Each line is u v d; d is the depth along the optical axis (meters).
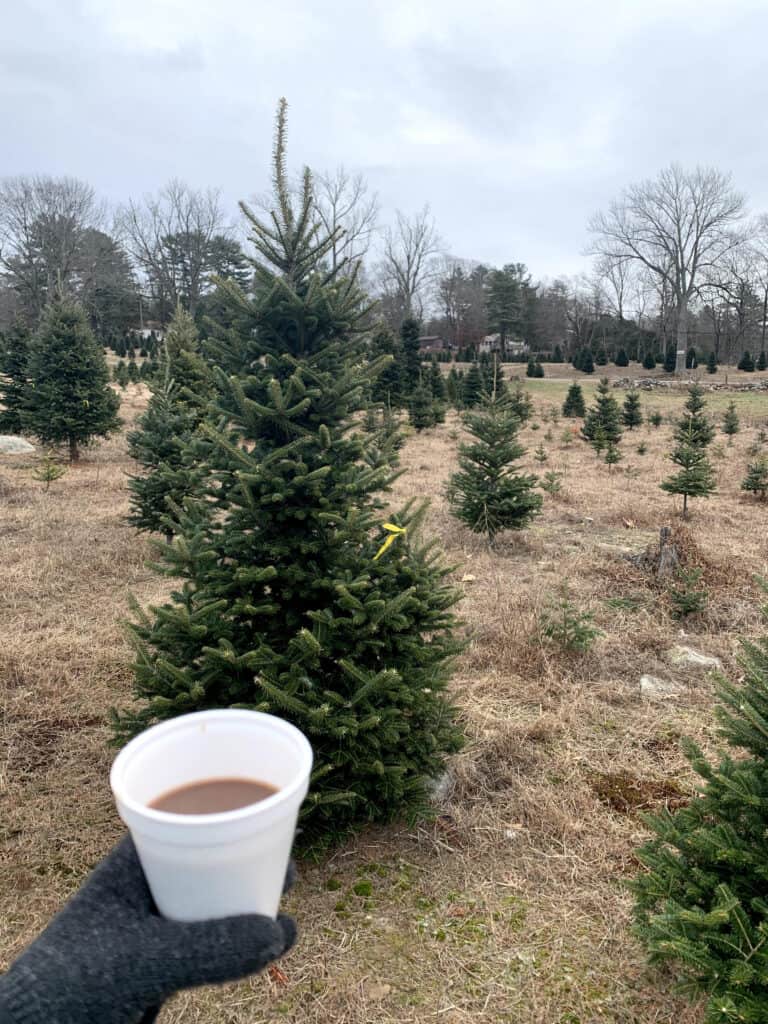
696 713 4.57
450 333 74.88
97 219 53.59
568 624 5.39
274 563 3.27
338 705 3.04
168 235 59.12
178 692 3.09
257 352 3.48
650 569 7.48
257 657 2.98
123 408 24.47
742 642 2.59
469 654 5.30
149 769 0.81
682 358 48.44
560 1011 2.42
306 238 3.56
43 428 14.50
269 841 0.72
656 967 2.56
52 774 3.76
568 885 3.03
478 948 2.69
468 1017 2.39
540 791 3.64
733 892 2.10
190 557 3.15
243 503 3.21
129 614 6.04
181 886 0.73
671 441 19.78
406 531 3.39
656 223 51.91
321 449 3.40
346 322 3.51
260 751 0.84
